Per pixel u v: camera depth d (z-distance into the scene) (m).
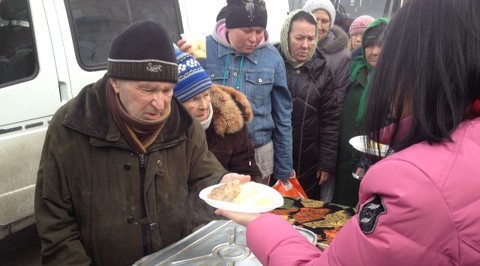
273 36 3.78
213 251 1.17
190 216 1.43
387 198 0.73
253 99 2.30
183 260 1.12
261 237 0.94
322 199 2.91
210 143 1.82
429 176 0.70
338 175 2.79
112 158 1.27
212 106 1.82
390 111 0.80
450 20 0.73
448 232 0.69
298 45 2.58
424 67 0.74
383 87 0.79
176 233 1.40
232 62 2.30
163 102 1.22
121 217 1.29
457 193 0.69
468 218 0.68
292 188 2.45
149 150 1.30
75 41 2.63
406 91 0.77
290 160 2.52
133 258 1.32
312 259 0.86
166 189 1.35
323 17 3.38
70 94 2.59
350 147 2.66
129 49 1.16
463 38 0.73
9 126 2.29
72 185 1.27
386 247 0.71
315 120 2.69
